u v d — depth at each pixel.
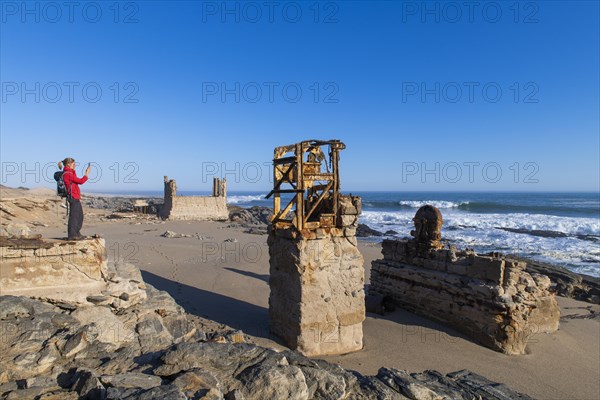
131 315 8.48
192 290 15.33
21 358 5.71
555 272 21.12
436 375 7.59
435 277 13.41
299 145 9.87
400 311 14.47
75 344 6.21
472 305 12.18
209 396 4.85
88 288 8.30
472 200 123.38
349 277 10.41
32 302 7.28
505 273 11.70
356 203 10.47
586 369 10.80
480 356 11.03
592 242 37.22
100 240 8.84
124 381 5.12
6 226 8.63
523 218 59.31
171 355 5.85
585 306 17.91
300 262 9.70
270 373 5.53
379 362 10.00
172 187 44.66
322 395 5.76
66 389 5.11
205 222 43.66
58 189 8.68
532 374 10.23
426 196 170.25
